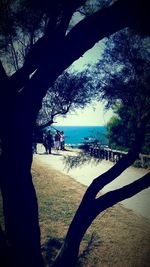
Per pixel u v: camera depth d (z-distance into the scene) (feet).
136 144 10.13
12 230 8.70
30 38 10.27
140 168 39.86
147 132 10.97
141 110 11.52
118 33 11.96
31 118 8.87
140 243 20.61
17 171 8.67
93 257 18.85
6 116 8.56
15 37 10.13
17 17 9.26
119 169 9.69
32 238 8.82
